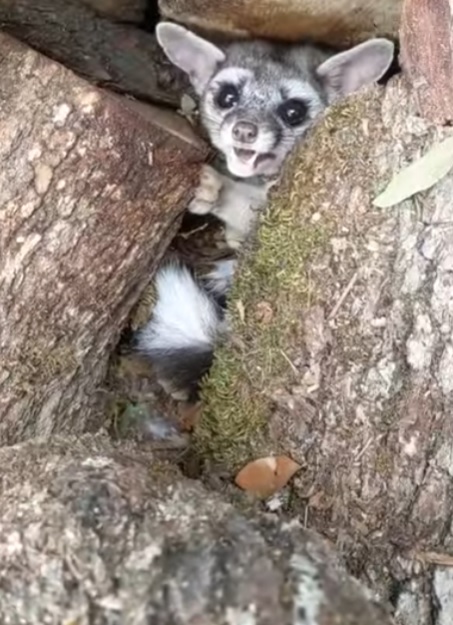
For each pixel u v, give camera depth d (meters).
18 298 0.26
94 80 0.31
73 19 0.31
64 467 0.22
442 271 0.25
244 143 0.31
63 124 0.25
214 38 0.34
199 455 0.28
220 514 0.21
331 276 0.26
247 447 0.27
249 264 0.28
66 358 0.27
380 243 0.25
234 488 0.26
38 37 0.31
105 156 0.25
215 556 0.20
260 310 0.27
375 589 0.24
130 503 0.21
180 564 0.20
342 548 0.25
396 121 0.25
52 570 0.20
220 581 0.20
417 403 0.25
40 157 0.25
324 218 0.26
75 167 0.25
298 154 0.27
